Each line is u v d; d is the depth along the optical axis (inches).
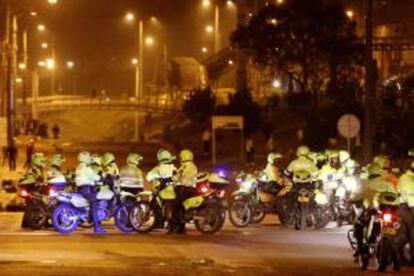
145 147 6156.5
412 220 1530.5
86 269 1397.6
